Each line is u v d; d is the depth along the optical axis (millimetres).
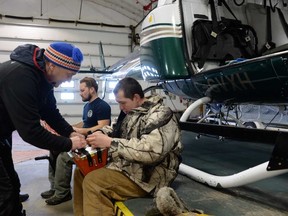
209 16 2674
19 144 6074
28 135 1214
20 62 1233
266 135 1433
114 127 1836
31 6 8898
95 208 1362
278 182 1767
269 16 2822
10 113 1205
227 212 1320
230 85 2191
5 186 1310
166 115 1421
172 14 2496
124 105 1564
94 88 2631
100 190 1375
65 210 2434
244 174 1458
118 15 9797
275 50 2348
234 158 2479
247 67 1903
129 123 1563
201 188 1711
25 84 1198
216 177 1646
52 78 1334
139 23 9789
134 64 3941
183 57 2453
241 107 3576
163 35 2494
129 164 1465
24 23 8852
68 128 1721
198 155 2625
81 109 9375
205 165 2223
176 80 2828
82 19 9438
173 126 1430
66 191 2578
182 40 2453
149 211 1185
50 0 9055
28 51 1270
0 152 1363
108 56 9766
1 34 8672
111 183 1418
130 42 9969
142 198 1468
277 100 2074
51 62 1253
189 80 2617
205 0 2668
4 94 1193
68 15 9289
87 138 1475
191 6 2611
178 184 1796
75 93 9289
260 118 3486
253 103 2359
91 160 1535
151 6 8945
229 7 2836
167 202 1128
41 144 1255
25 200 2691
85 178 1445
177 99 8812
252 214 1290
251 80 1974
